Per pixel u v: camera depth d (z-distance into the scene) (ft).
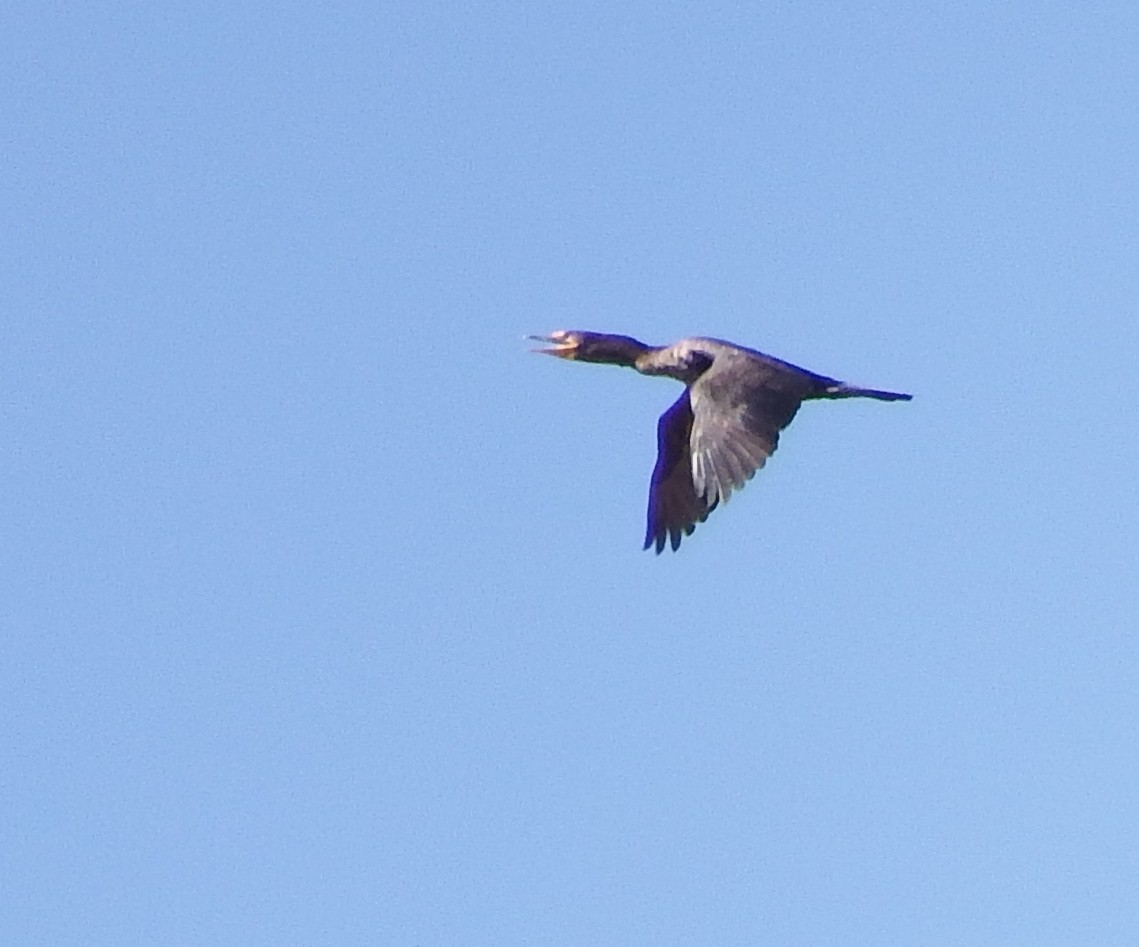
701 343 86.48
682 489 86.17
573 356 90.12
